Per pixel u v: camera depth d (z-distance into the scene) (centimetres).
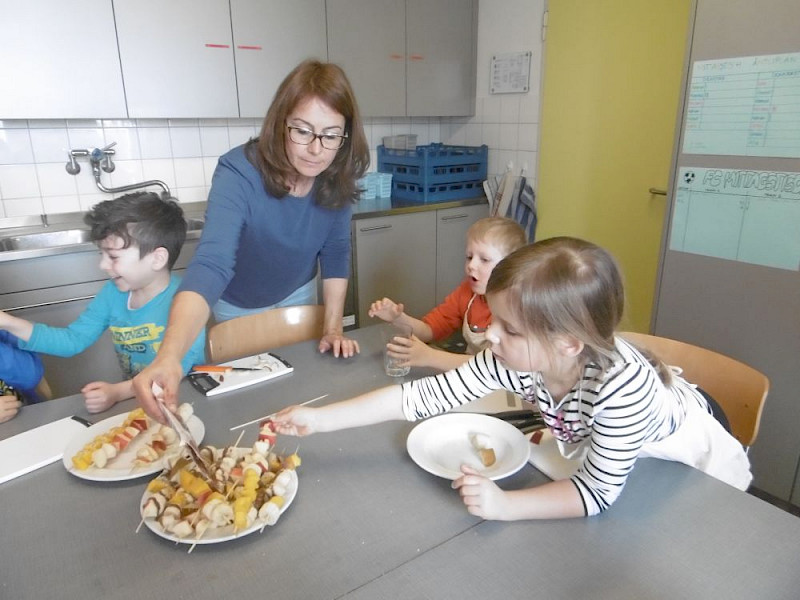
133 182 290
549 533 82
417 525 84
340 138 137
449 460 102
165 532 81
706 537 81
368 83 316
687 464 99
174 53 257
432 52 337
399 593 72
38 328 143
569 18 300
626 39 274
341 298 175
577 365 90
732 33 188
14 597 72
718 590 72
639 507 88
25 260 224
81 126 272
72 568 77
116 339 156
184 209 303
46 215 272
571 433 97
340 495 92
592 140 301
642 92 272
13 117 231
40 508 89
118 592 73
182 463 94
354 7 301
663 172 271
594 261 83
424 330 170
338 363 144
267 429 101
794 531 82
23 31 225
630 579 74
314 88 128
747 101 188
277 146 136
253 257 160
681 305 221
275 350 152
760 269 196
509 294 82
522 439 105
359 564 77
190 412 111
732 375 137
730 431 122
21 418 116
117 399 122
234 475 89
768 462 206
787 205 185
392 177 363
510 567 76
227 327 161
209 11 261
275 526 84
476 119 368
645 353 101
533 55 324
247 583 74
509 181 349
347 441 108
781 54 177
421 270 339
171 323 111
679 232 216
